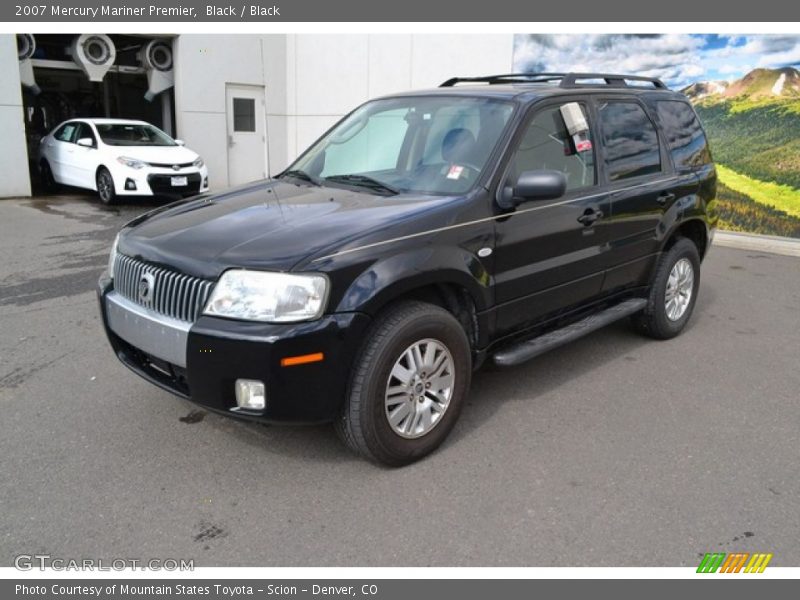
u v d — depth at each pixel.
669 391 4.54
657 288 5.26
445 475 3.45
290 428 3.93
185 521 3.06
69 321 5.78
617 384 4.64
